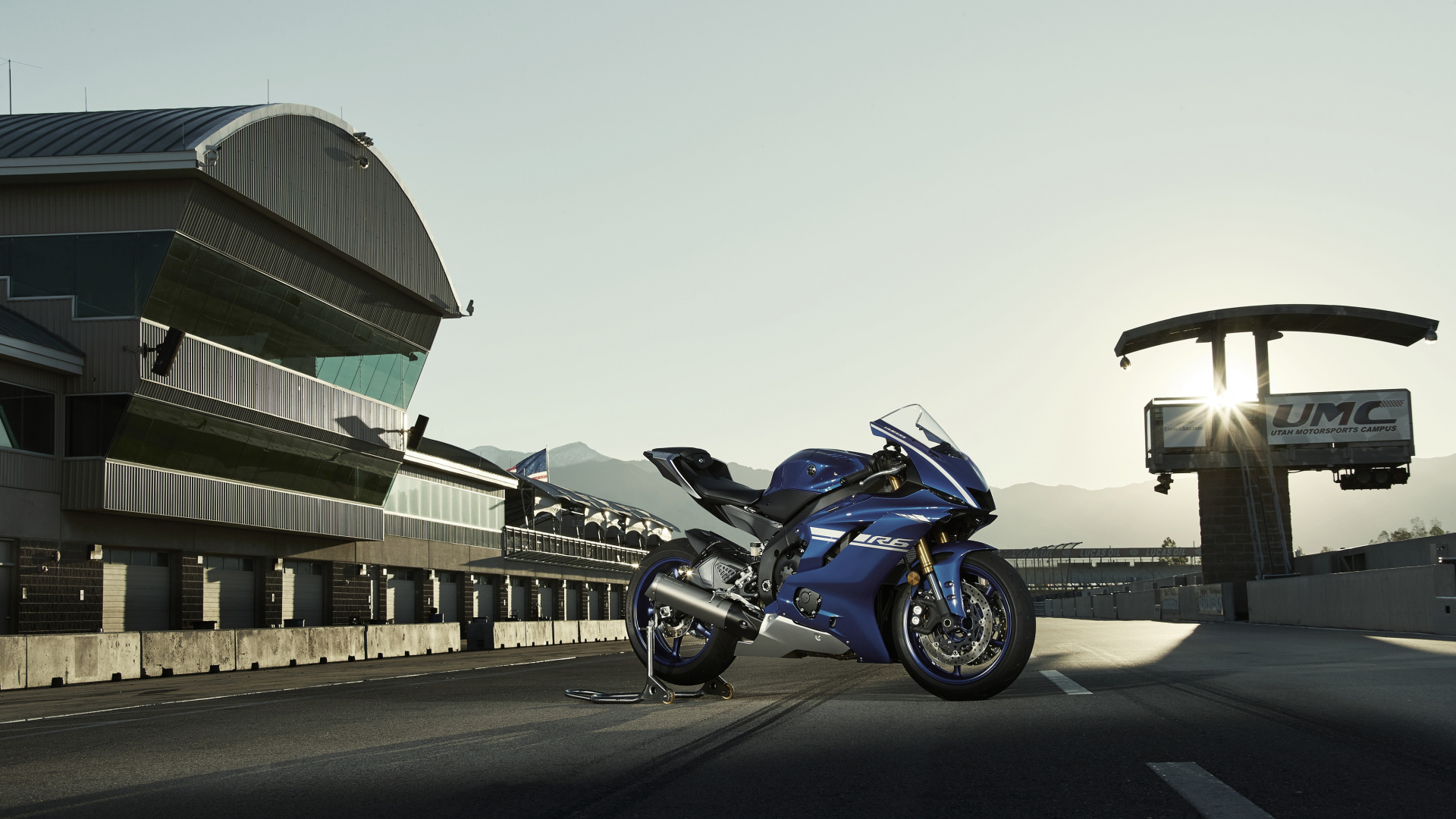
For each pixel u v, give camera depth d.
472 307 39.38
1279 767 3.78
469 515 48.19
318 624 37.41
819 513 6.29
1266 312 52.72
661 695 6.68
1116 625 38.28
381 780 4.01
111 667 17.69
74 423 26.86
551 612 57.75
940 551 6.09
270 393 31.58
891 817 3.16
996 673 5.86
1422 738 4.44
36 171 26.12
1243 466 54.38
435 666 19.05
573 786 3.76
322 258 32.34
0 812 3.65
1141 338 55.69
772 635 6.30
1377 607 26.39
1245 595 46.31
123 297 26.89
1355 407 53.47
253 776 4.21
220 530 32.41
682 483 7.02
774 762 4.14
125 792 3.96
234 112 28.59
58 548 26.59
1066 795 3.40
